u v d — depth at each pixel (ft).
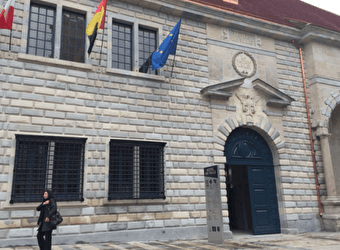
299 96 51.57
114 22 41.68
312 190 48.06
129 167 37.22
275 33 51.13
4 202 30.07
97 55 38.40
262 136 47.88
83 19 39.75
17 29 34.83
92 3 39.75
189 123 41.83
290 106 50.14
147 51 43.01
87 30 36.60
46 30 37.35
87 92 36.73
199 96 43.52
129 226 35.12
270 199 46.09
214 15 46.65
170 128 40.42
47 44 37.06
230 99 45.37
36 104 33.78
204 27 46.85
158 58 39.63
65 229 32.17
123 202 35.04
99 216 33.99
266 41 51.39
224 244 33.42
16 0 35.47
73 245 31.60
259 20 49.16
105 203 34.24
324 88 52.06
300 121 50.26
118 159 36.76
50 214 23.62
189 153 40.65
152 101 40.22
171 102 41.39
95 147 35.53
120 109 38.04
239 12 48.26
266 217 45.06
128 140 36.73
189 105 42.47
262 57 50.21
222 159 42.39
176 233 37.24
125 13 41.65
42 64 35.17
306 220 46.26
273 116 48.03
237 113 45.37
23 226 30.45
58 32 36.91
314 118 51.24
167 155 39.27
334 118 57.62
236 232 47.91
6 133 31.78
